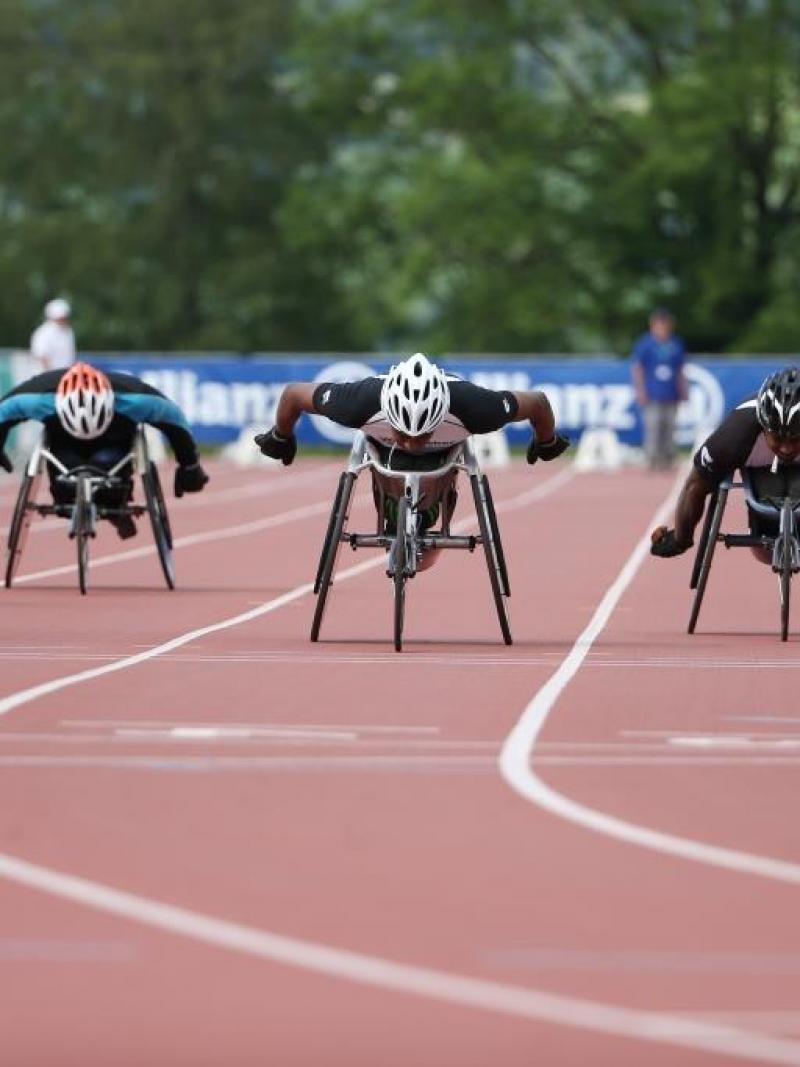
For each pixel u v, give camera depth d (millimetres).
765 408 28109
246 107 152875
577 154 128250
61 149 157125
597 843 15883
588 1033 11281
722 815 16922
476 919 13680
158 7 152250
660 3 124812
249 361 88062
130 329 152250
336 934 13273
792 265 123188
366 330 145750
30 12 157750
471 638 29141
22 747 19875
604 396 87188
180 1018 11547
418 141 138500
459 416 27391
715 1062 10742
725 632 30188
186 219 151875
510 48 127688
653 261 127500
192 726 21078
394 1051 11023
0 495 65812
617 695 23516
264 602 34062
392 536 27906
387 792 17797
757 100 119625
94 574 39312
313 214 141125
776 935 13328
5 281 152250
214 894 14250
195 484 35875
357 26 135625
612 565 41656
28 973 12367
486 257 128000
